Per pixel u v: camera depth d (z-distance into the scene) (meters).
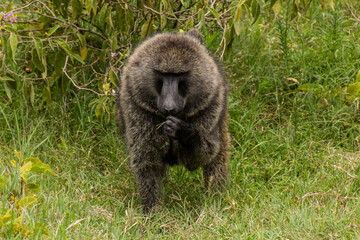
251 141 10.92
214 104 8.34
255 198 8.83
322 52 12.25
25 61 10.43
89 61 11.23
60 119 10.71
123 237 7.44
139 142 8.41
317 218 7.77
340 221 7.66
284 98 11.69
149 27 10.12
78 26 10.93
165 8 9.56
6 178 7.71
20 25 10.54
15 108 10.80
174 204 8.98
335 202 8.40
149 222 8.12
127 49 9.74
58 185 8.92
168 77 7.81
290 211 8.12
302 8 11.94
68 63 10.75
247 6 9.58
